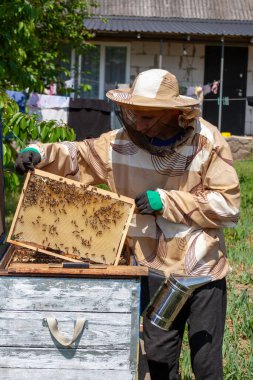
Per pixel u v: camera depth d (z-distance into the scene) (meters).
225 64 24.91
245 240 10.81
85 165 4.45
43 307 3.62
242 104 25.16
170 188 4.23
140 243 4.30
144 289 4.09
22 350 3.65
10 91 11.41
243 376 5.47
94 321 3.65
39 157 4.15
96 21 24.05
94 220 4.04
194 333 4.23
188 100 4.09
